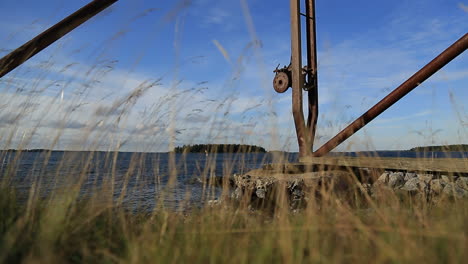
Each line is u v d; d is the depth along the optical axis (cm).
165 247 242
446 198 403
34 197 309
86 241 260
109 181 341
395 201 373
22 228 253
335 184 455
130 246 248
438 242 229
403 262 201
